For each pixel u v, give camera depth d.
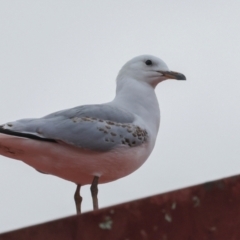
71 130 11.51
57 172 11.95
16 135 11.24
